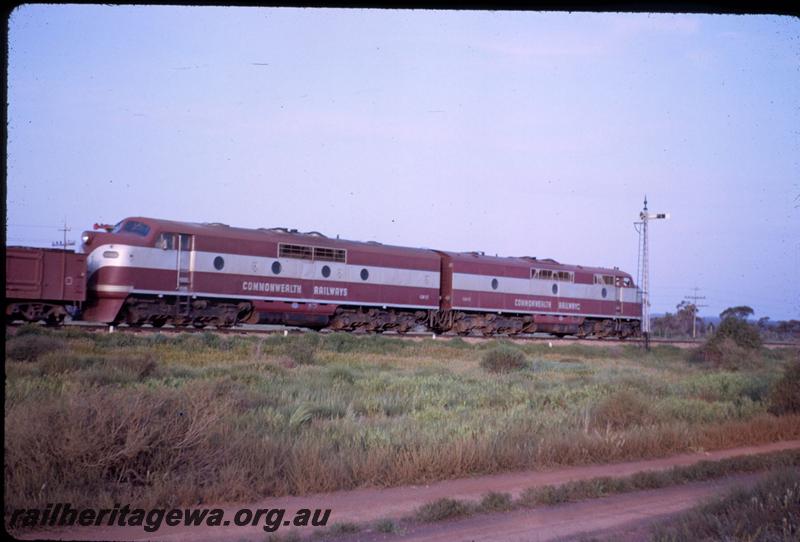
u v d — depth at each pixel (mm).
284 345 31203
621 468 13406
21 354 22891
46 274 30172
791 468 11758
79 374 19188
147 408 10727
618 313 55969
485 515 9914
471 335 48438
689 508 10125
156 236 33062
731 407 20078
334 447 12758
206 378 20703
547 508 10438
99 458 9984
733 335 40625
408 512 9875
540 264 51188
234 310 36281
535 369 30953
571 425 16312
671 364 39562
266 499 10344
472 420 15680
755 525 8719
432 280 45000
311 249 38938
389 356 34219
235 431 12172
